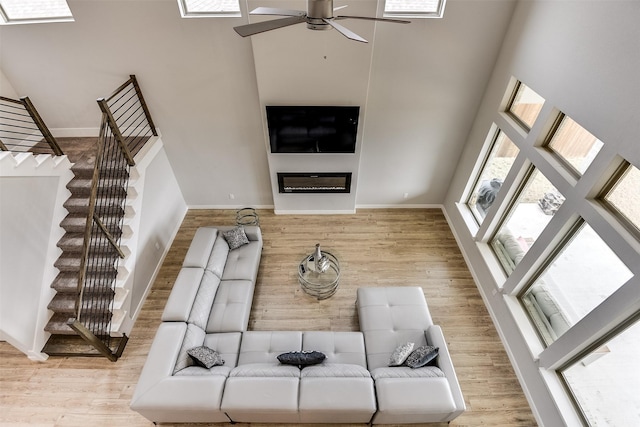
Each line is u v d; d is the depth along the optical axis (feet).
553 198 11.78
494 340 14.40
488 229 15.56
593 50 9.48
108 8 13.38
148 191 16.37
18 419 12.18
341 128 16.10
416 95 15.89
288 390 10.64
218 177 19.35
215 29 13.97
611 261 9.27
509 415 12.26
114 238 14.65
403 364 11.82
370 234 19.12
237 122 16.96
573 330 10.37
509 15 13.65
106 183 14.76
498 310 14.58
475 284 16.57
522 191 13.69
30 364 13.64
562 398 11.15
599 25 9.25
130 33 14.05
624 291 8.61
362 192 19.97
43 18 13.85
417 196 20.25
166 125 17.13
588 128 9.74
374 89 15.66
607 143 9.04
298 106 15.38
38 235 13.47
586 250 10.29
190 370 11.44
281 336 13.10
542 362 11.87
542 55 11.74
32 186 13.11
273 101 15.46
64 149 16.40
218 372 11.37
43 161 13.44
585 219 9.91
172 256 18.10
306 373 11.21
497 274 14.93
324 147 16.85
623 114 8.55
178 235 19.30
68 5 13.26
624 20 8.47
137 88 15.52
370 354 12.48
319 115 15.62
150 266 16.57
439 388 10.67
